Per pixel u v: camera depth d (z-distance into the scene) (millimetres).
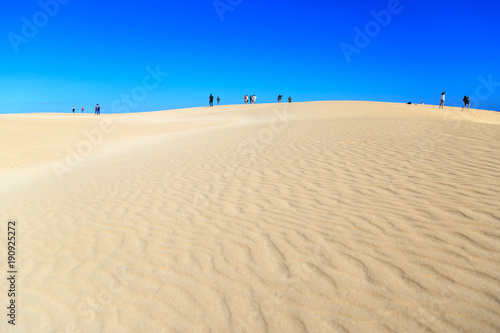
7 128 19688
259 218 3490
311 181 4719
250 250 2805
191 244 3018
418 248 2531
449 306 1896
